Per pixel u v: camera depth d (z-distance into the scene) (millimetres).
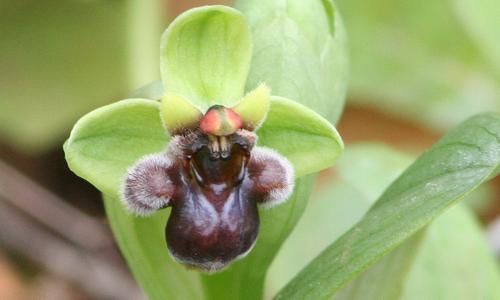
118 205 157
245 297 158
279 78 153
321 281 146
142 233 158
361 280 163
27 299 247
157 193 147
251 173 148
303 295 146
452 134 151
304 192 155
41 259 252
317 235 212
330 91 156
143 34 233
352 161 207
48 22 250
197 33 148
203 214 146
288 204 154
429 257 189
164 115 147
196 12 146
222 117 146
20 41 254
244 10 154
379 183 204
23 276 250
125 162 147
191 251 146
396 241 143
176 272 159
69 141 144
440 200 144
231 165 148
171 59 148
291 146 149
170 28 146
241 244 146
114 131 147
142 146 148
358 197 213
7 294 247
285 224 155
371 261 143
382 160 206
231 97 149
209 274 152
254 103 147
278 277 208
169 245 147
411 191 149
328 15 155
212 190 147
